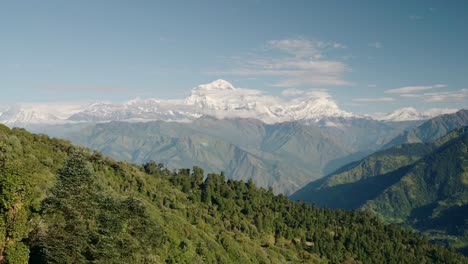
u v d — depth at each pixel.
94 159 155.88
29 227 82.44
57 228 82.75
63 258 79.38
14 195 78.19
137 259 100.25
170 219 140.50
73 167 93.88
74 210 86.12
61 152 139.88
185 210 167.62
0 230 75.75
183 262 122.38
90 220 90.12
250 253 166.75
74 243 81.19
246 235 197.25
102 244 86.25
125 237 96.94
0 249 75.25
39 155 122.88
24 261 76.62
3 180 77.75
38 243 81.19
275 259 177.75
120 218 97.31
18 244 77.06
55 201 86.44
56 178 96.19
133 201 106.88
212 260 137.25
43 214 85.50
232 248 156.75
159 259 111.69
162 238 120.25
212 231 165.75
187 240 132.62
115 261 88.62
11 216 77.81
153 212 134.75
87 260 82.75
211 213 197.50
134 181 158.12
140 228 106.12
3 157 102.38
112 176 152.00
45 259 79.56
